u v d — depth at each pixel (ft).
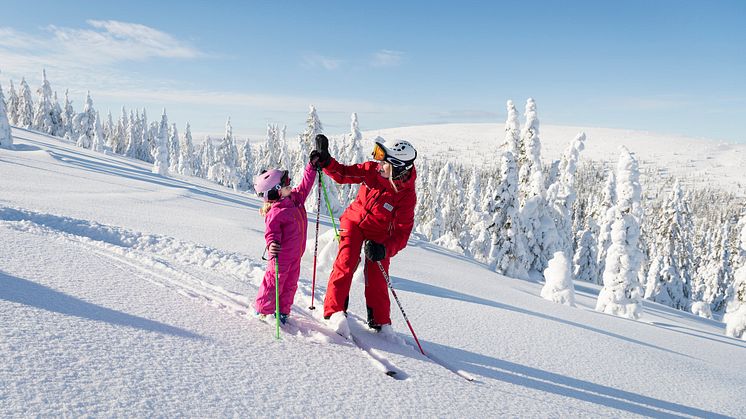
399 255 54.70
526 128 100.17
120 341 8.52
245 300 13.52
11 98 280.51
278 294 10.98
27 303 9.31
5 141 107.96
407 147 12.50
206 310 11.78
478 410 8.86
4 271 11.38
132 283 12.87
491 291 36.91
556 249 95.14
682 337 29.22
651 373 14.78
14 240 15.33
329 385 8.61
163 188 78.07
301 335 11.19
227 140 276.82
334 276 12.92
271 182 11.66
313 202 104.27
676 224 135.44
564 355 14.75
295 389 8.14
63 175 67.26
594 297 84.02
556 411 9.68
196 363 8.33
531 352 14.39
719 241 162.81
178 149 309.63
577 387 11.76
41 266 12.69
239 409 7.02
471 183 176.86
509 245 87.86
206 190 107.24
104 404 6.31
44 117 273.75
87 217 29.60
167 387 7.18
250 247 29.04
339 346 10.98
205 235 31.50
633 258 63.62
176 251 21.15
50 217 23.47
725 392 14.46
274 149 261.03
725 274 159.63
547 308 30.09
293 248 11.78
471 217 169.48
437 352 12.35
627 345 18.48
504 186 89.30
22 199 33.76
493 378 11.00
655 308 87.20
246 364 8.79
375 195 12.83
